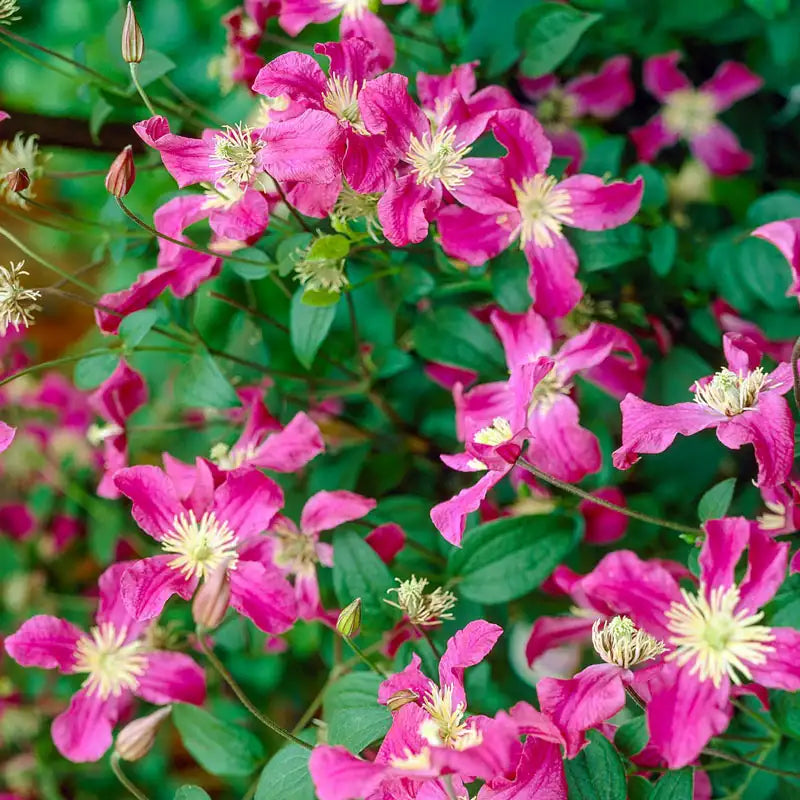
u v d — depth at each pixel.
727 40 0.99
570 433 0.87
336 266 0.88
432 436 1.00
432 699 0.78
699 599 0.77
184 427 1.03
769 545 0.77
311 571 0.88
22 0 1.21
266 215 0.84
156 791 1.11
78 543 1.17
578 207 0.86
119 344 0.90
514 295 0.87
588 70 1.00
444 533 0.81
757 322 0.96
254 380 0.99
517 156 0.85
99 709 0.88
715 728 0.76
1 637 1.14
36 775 1.13
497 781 0.76
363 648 0.90
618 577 0.79
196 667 0.88
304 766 0.81
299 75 0.82
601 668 0.77
